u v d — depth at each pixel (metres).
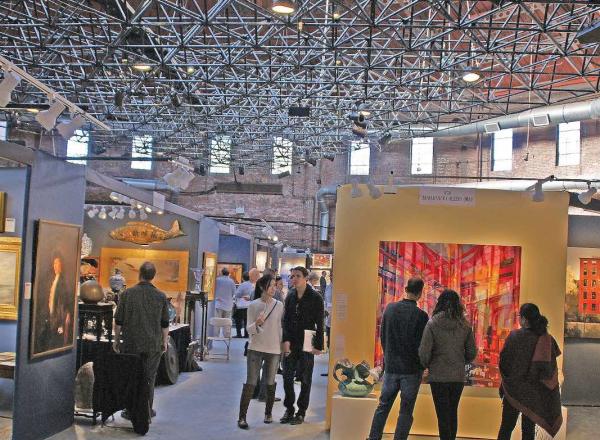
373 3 12.02
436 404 6.09
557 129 23.91
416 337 6.21
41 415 6.61
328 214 28.97
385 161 28.02
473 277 7.71
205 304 13.14
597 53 14.05
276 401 9.00
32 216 6.43
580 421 8.59
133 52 14.57
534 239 7.73
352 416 7.00
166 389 9.60
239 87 18.86
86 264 12.95
